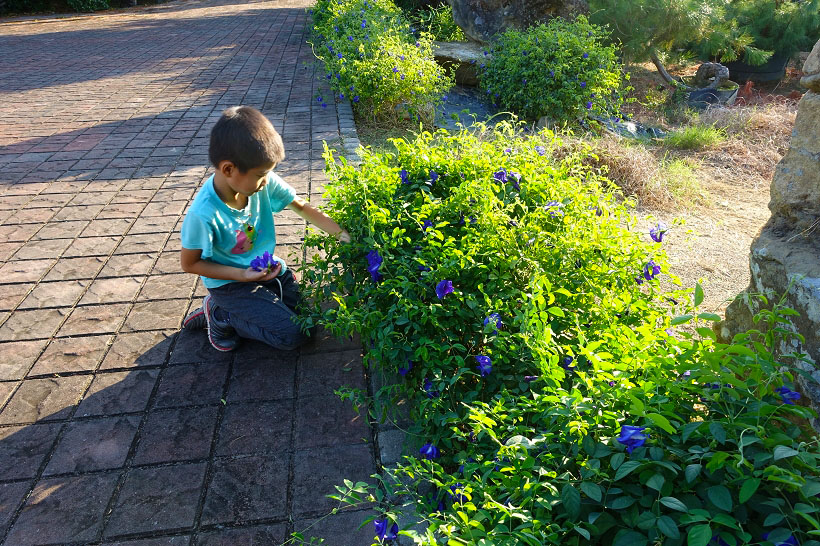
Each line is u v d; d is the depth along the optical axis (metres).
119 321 3.05
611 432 1.62
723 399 1.57
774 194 2.22
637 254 2.39
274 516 2.00
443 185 2.76
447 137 3.11
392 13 9.20
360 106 6.62
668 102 8.06
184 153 5.59
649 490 1.50
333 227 2.72
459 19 8.95
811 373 1.87
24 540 1.93
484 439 1.89
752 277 2.25
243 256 2.69
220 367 2.72
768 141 5.84
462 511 1.49
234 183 2.30
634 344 1.79
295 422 2.39
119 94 7.96
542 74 6.41
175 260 3.64
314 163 5.18
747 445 1.42
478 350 2.33
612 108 6.77
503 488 1.57
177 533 1.95
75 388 2.59
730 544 1.31
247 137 2.16
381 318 2.27
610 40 8.77
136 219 4.20
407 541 1.88
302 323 2.64
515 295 2.22
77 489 2.11
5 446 2.30
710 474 1.43
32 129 6.40
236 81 8.60
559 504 1.54
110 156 5.53
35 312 3.13
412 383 2.29
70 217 4.24
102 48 12.01
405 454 2.20
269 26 15.01
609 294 2.26
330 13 10.07
